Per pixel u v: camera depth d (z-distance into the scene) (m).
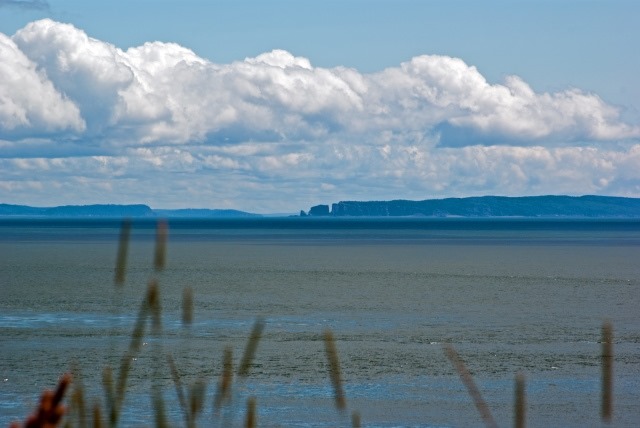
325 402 109.50
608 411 17.72
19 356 136.25
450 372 129.00
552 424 100.00
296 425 98.19
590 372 129.38
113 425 17.45
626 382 121.81
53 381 117.94
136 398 108.00
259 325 16.33
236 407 105.62
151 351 142.00
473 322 187.75
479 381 123.19
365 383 121.25
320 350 147.00
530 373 128.75
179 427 94.38
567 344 156.00
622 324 184.38
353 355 143.12
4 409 102.69
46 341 151.50
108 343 149.62
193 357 137.12
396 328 176.88
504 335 167.50
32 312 195.75
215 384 116.75
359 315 199.50
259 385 118.75
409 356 142.50
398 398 112.50
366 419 101.88
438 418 102.50
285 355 141.62
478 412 105.19
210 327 173.38
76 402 15.38
